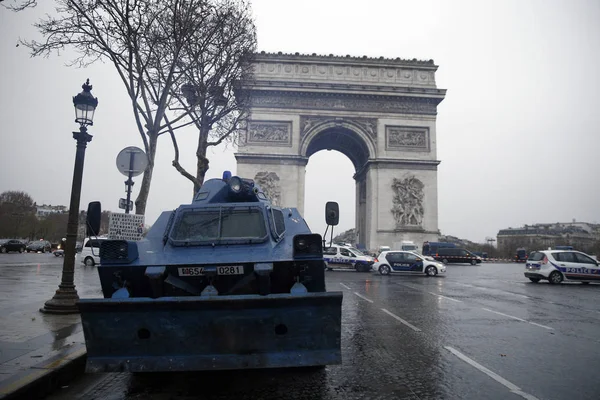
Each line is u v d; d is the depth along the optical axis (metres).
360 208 66.19
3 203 107.38
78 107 12.80
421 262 35.59
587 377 7.72
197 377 7.71
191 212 8.39
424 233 56.25
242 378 7.66
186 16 18.31
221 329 6.30
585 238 173.00
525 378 7.66
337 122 58.12
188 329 6.30
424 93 58.78
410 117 58.88
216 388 7.11
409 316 14.51
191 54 19.42
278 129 57.53
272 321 6.31
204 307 6.27
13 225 106.50
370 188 57.78
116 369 6.29
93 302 6.26
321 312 6.32
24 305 13.59
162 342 6.32
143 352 6.34
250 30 22.95
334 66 59.78
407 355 9.30
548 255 28.41
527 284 28.05
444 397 6.68
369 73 59.91
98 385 7.23
